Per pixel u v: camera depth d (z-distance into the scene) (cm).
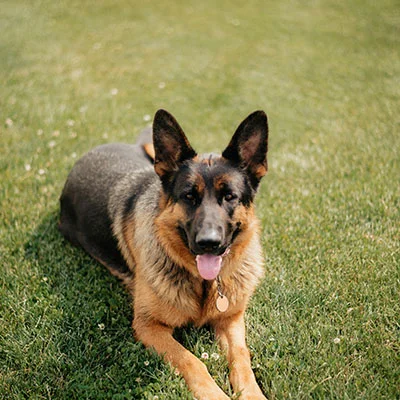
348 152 656
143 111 805
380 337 341
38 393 302
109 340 346
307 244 464
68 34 1213
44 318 367
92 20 1334
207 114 802
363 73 980
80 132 713
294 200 543
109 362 329
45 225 505
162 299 352
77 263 451
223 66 1021
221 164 354
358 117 779
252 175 370
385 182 564
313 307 379
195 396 292
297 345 336
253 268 380
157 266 362
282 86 919
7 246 464
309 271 423
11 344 338
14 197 541
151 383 301
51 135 700
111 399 297
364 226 489
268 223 501
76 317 370
